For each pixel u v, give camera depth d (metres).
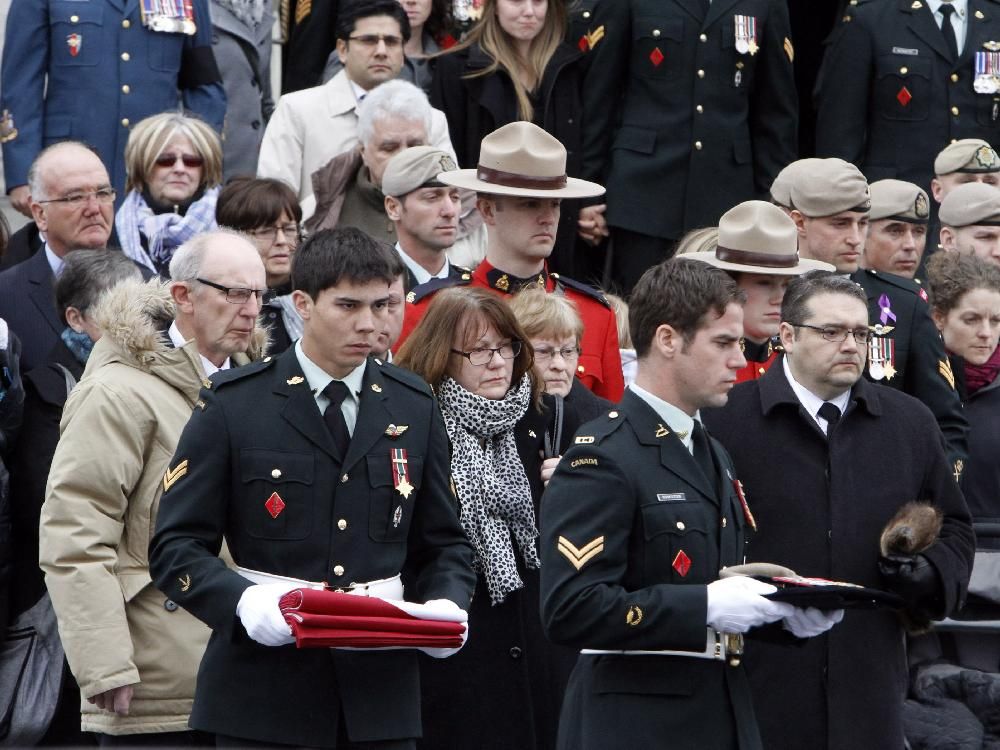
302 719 18.77
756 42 35.47
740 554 19.48
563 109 34.88
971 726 25.00
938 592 21.88
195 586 18.52
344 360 19.30
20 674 23.28
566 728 19.30
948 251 29.86
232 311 22.34
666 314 18.95
